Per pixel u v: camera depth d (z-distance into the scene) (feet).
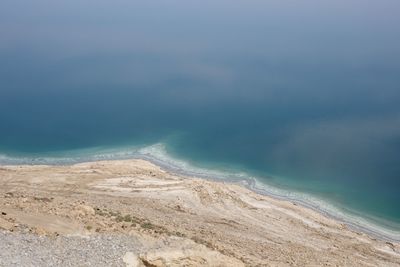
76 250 105.50
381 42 618.44
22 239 104.53
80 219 125.70
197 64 536.42
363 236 240.32
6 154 326.85
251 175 314.55
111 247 109.29
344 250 208.33
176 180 262.47
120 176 261.24
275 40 644.69
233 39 650.84
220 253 121.08
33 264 96.48
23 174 249.75
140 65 530.27
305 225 238.07
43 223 116.16
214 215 224.53
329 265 170.50
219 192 257.55
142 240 115.24
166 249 111.75
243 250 153.58
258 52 582.76
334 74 498.28
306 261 167.12
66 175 253.85
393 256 214.48
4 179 238.07
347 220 269.23
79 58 551.59
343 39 643.04
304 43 624.18
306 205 282.36
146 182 254.27
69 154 331.77
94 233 115.34
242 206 247.09
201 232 166.81
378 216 274.36
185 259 111.86
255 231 208.13
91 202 177.17
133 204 206.69
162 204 221.66
